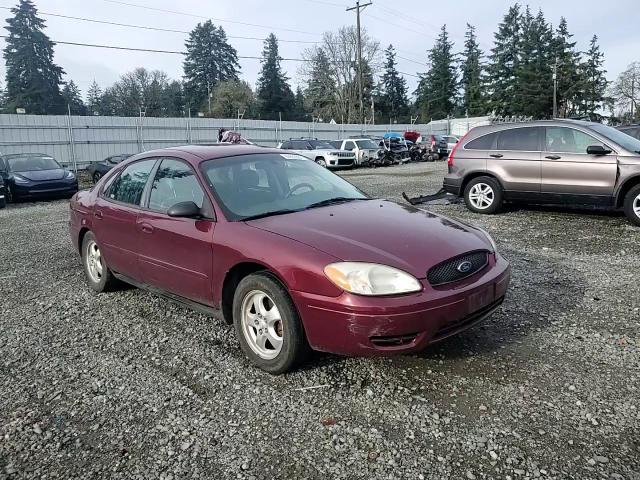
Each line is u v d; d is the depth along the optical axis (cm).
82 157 2634
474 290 311
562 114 6084
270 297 323
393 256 304
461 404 288
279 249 321
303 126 3697
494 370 326
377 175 1947
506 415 276
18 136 2405
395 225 350
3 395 318
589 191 793
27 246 793
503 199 892
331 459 246
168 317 445
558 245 660
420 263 303
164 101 8012
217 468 243
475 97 7481
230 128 3259
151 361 359
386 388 309
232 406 296
